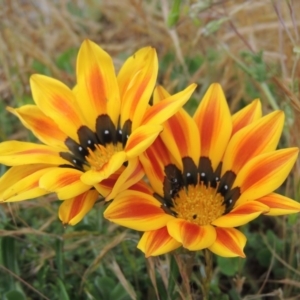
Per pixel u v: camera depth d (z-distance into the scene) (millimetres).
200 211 326
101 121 332
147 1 640
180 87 541
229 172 330
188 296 341
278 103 514
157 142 330
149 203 309
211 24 445
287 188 419
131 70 332
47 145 333
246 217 294
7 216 432
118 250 419
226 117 334
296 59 409
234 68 533
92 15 652
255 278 426
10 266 396
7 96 554
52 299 399
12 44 553
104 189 305
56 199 423
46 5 628
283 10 554
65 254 419
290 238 432
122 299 388
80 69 334
